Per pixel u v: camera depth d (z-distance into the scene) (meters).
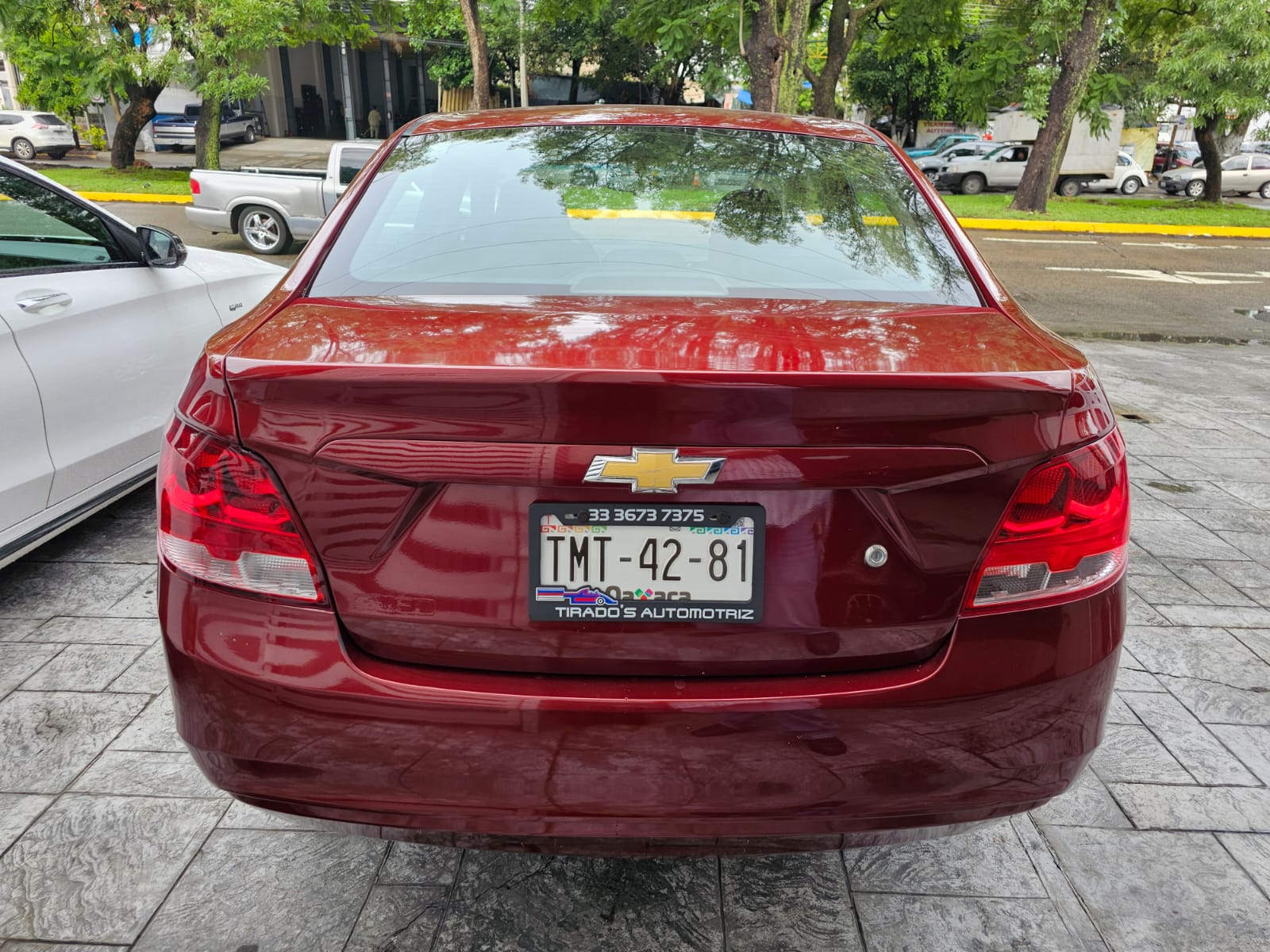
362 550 1.43
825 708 1.44
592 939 1.87
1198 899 2.02
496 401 1.35
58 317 3.26
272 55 39.00
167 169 24.95
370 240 2.01
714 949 1.86
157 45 20.77
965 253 2.05
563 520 1.41
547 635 1.45
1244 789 2.40
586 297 1.76
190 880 2.00
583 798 1.46
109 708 2.61
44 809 2.20
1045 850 2.16
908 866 2.10
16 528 3.07
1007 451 1.42
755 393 1.34
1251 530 4.21
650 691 1.45
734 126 2.48
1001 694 1.49
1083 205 22.12
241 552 1.46
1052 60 20.64
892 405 1.37
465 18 18.64
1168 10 23.16
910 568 1.45
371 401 1.37
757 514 1.41
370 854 2.09
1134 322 10.23
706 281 1.89
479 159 2.30
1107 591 1.54
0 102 32.66
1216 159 25.08
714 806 1.47
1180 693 2.86
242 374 1.40
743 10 13.41
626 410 1.35
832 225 2.10
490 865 2.06
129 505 4.08
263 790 1.52
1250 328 10.07
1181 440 5.66
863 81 35.78
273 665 1.46
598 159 2.29
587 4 21.11
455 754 1.45
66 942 1.84
